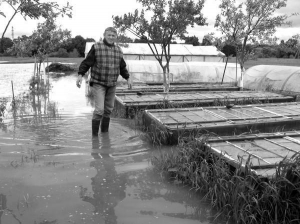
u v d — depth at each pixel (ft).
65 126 23.76
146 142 19.52
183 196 12.43
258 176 11.29
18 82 61.31
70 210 11.14
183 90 39.40
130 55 66.54
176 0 35.22
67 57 221.46
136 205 11.61
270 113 23.12
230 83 53.83
